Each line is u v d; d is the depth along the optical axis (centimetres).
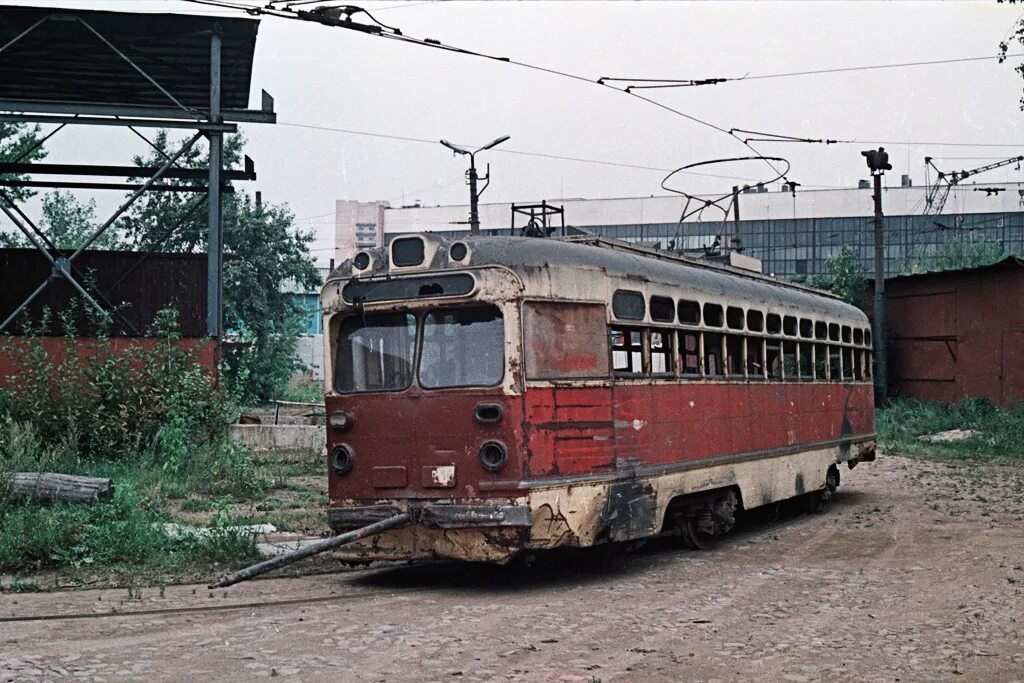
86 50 2091
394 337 996
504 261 952
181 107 1936
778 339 1466
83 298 2205
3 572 1028
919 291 3584
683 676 677
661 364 1144
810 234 7581
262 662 700
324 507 1471
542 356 964
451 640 767
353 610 875
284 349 4272
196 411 1805
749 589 980
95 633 785
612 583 1013
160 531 1139
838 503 1725
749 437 1349
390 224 7488
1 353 1875
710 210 7619
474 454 942
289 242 4334
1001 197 7412
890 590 973
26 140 3519
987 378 3328
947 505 1662
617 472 1037
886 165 3466
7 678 655
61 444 1677
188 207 4009
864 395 1852
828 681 669
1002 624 833
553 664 702
